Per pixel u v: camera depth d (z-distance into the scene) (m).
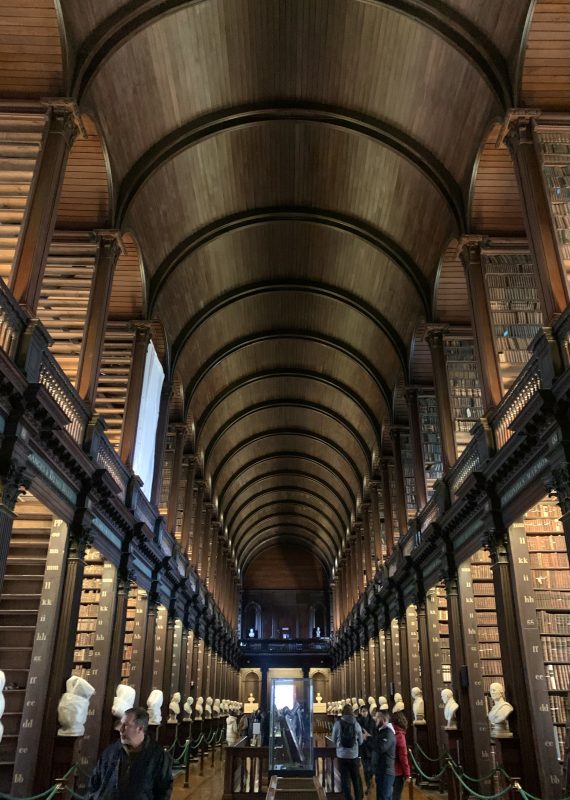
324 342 23.88
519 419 9.32
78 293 12.86
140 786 3.88
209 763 19.75
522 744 9.77
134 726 4.04
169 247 17.12
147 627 16.02
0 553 7.82
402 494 20.98
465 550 13.24
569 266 9.76
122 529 13.59
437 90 12.84
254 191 17.33
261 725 17.05
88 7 10.57
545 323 9.43
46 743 9.54
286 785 7.95
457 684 13.16
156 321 16.48
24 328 8.66
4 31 10.14
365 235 17.70
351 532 35.22
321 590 49.12
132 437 14.80
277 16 12.52
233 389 26.56
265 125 15.08
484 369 12.33
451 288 16.28
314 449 34.69
